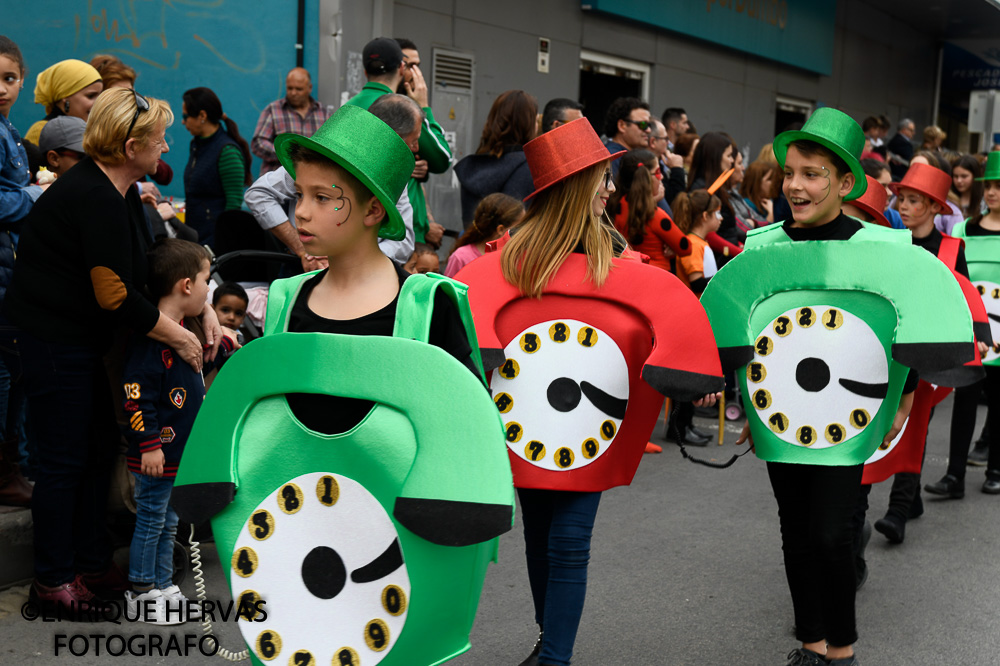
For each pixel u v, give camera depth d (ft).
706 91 45.70
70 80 14.82
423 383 6.15
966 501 19.11
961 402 19.17
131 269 11.23
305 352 6.30
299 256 15.76
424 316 6.57
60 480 11.53
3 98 12.81
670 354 9.43
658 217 20.29
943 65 71.15
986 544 16.46
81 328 11.34
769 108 50.90
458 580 6.35
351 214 6.55
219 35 25.41
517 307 9.89
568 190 9.68
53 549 11.62
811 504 10.37
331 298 6.83
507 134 18.88
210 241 21.83
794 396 10.35
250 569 6.47
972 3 58.34
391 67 16.44
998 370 19.42
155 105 11.41
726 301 10.53
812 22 52.60
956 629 12.82
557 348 9.80
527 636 12.01
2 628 11.39
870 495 19.29
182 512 6.50
